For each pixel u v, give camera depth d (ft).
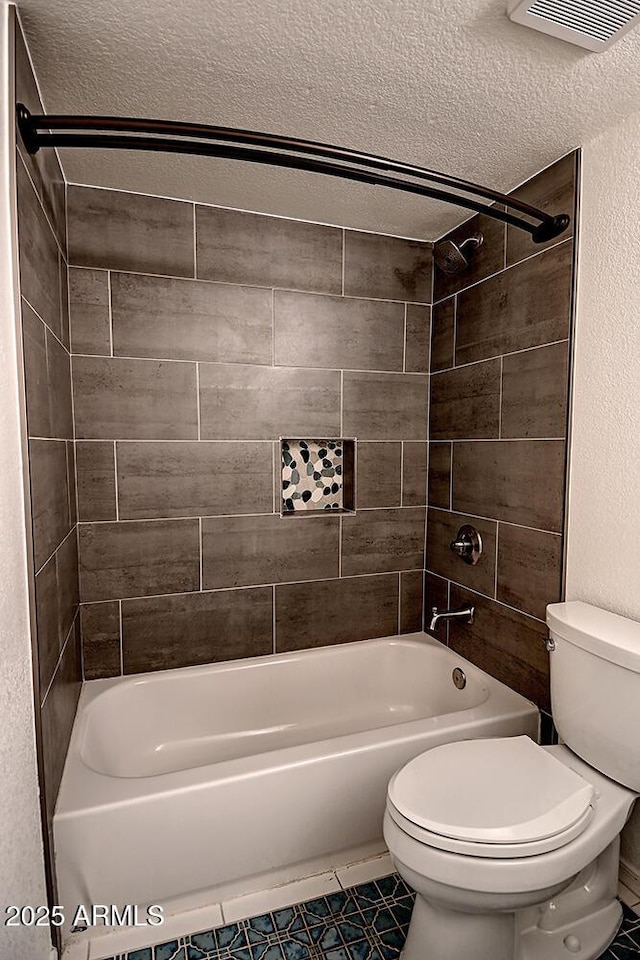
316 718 8.05
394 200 7.00
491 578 7.29
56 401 5.55
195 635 7.61
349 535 8.32
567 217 5.84
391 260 8.16
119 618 7.24
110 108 5.16
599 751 5.01
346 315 7.97
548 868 4.07
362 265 8.00
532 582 6.58
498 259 6.98
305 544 8.07
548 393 6.24
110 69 4.58
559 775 4.84
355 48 4.30
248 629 7.88
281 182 6.53
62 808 4.79
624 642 4.81
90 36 4.16
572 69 4.52
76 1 3.78
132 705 7.06
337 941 4.98
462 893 4.12
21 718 3.95
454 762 5.04
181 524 7.39
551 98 4.95
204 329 7.25
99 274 6.75
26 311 4.23
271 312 7.55
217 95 4.97
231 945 4.94
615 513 5.51
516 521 6.81
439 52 4.34
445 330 8.14
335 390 8.01
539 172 6.29
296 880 5.65
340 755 5.57
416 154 5.98
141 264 6.91
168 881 5.08
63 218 6.33
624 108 5.09
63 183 6.36
